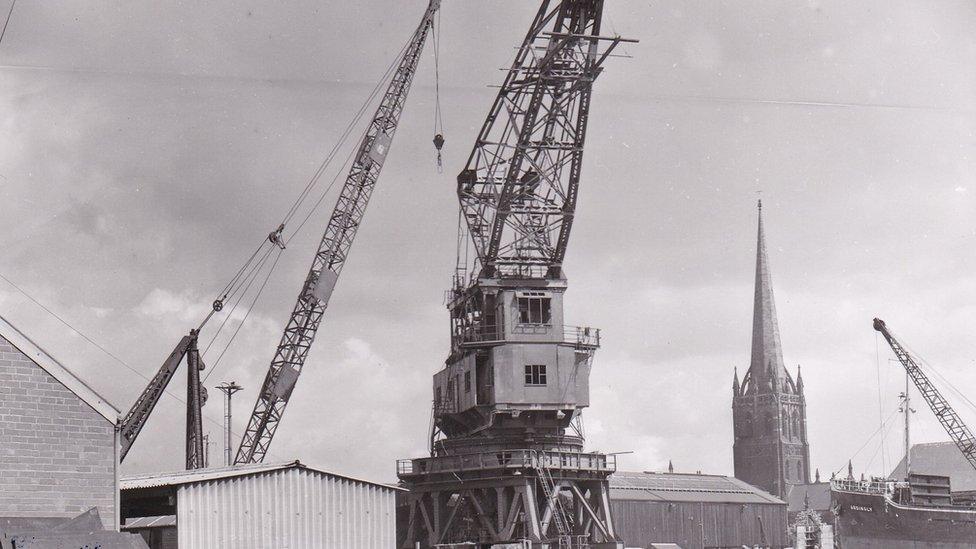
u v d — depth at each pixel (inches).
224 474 1812.3
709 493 5142.7
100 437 1713.8
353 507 1945.1
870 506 5044.3
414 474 3191.4
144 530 1979.6
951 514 4909.0
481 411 3053.6
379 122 3565.5
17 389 1664.6
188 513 1754.4
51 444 1675.7
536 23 2883.9
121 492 1809.8
